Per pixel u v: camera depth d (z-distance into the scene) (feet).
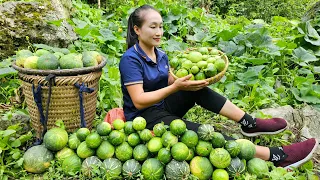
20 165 8.89
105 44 15.71
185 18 21.39
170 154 8.55
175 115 10.23
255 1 38.04
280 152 9.37
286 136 11.55
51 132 9.17
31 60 9.66
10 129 9.84
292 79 15.06
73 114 10.11
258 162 8.92
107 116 10.36
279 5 37.32
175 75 9.19
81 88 9.64
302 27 17.98
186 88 8.70
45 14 14.66
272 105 13.26
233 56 16.12
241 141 9.12
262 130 10.26
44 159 9.02
